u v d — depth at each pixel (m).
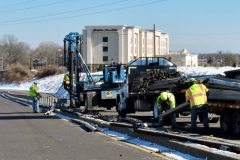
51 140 13.98
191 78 15.22
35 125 18.84
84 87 26.70
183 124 17.19
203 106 13.78
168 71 20.92
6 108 31.64
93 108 25.86
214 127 16.02
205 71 44.09
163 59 21.45
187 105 14.67
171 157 10.25
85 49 89.12
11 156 11.13
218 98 13.64
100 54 89.00
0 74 95.88
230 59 74.06
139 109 19.91
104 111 27.08
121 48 87.75
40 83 74.50
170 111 15.37
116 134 15.14
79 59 27.75
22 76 88.06
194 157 9.99
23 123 19.81
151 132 12.81
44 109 29.44
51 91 64.00
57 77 73.12
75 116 22.02
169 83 17.44
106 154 11.10
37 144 13.15
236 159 8.52
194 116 14.01
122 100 21.94
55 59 131.25
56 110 26.80
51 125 18.81
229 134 13.57
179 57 84.25
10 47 125.12
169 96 15.78
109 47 88.69
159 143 12.20
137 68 21.41
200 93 13.87
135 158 10.41
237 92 12.59
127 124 15.52
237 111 12.94
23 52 127.94
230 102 13.14
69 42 26.47
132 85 21.11
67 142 13.46
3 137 14.83
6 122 20.39
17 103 38.75
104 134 15.38
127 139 13.73
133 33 89.50
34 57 138.12
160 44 99.88
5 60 123.31
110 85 26.89
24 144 13.18
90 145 12.73
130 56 89.06
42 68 86.12
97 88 26.67
